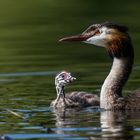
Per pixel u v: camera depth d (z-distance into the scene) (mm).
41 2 38875
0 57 25469
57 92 17750
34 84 19781
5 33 31422
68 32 30625
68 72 19672
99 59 24266
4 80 20609
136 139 13453
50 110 16547
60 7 37844
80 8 37188
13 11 36688
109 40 17234
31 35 30516
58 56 25219
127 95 16969
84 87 19281
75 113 16344
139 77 20312
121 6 37188
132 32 29844
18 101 17531
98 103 17594
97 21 33125
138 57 24312
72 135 13820
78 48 27047
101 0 38750
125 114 16062
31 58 24891
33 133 14055
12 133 14078
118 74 17094
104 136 13711
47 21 34031
